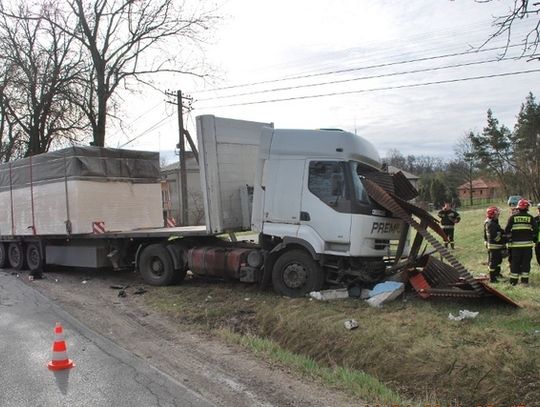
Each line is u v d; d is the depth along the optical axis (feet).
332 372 20.88
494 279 35.55
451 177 296.51
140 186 48.34
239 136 35.60
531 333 21.39
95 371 19.94
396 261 30.78
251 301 31.12
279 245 31.17
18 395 17.40
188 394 17.62
